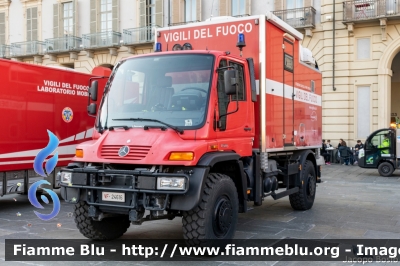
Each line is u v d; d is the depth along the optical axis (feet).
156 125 18.78
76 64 102.32
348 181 53.16
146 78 20.31
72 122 35.58
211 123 18.65
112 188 17.63
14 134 30.83
